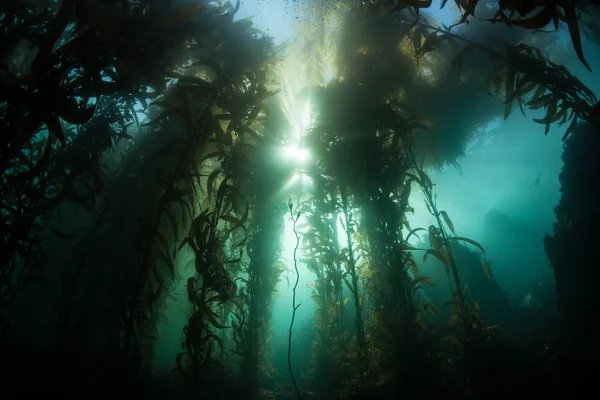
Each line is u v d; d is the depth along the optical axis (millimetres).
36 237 3023
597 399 2523
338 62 4293
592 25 3451
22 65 3215
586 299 3609
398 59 4090
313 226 3611
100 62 2729
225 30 3502
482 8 4152
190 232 2852
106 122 3145
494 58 3383
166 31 2990
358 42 4086
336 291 3584
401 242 3303
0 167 2615
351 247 3422
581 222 3875
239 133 3303
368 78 3910
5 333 2889
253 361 3283
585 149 4160
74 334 2898
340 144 3645
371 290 3406
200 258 2750
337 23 4156
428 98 4375
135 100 3260
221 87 3309
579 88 3076
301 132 4004
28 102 2490
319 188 3680
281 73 4121
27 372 2846
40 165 2656
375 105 3754
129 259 3035
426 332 3117
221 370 3279
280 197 3920
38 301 3443
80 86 2791
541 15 1866
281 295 4105
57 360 2816
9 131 2617
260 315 3494
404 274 3238
